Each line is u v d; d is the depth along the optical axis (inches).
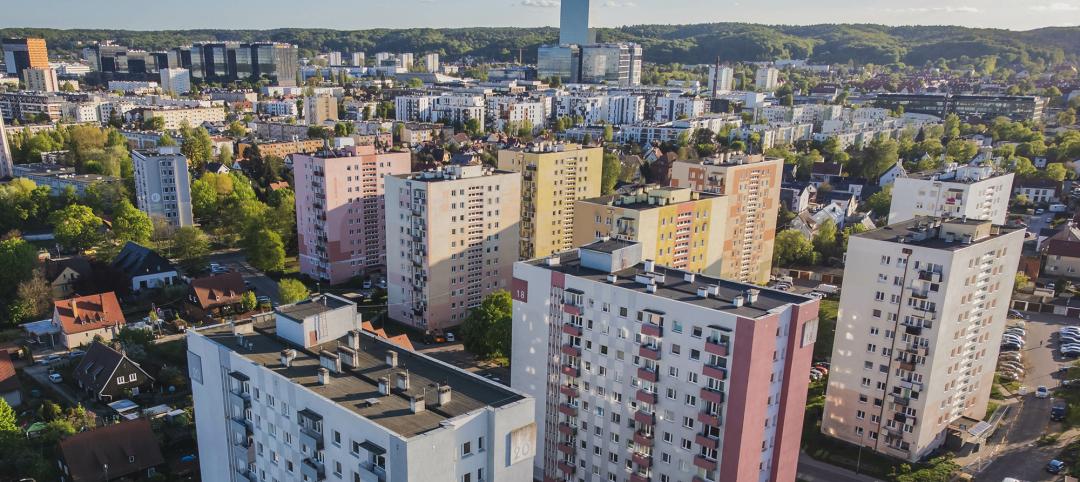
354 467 2755.9
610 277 4094.5
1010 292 5211.6
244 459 3410.4
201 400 3649.1
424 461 2554.1
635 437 3951.8
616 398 4062.5
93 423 4899.1
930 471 4463.6
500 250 7495.1
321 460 2933.1
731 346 3484.3
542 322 4399.6
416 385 3041.3
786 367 3688.5
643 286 4001.0
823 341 6432.1
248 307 7431.1
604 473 4207.7
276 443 3186.5
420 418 2733.8
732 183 7760.8
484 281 7460.6
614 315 3978.8
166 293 7672.2
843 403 5118.1
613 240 4690.0
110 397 5457.7
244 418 3358.8
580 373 4222.4
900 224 5265.8
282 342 3499.0
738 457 3560.5
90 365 5723.4
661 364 3801.7
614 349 4018.2
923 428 4793.3
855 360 5004.9
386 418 2723.9
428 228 6840.6
